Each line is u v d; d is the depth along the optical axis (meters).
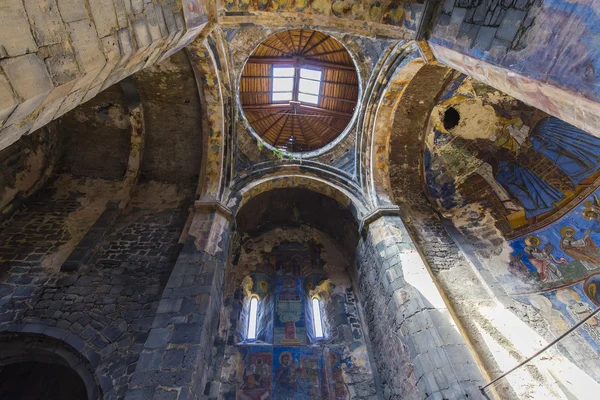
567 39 2.98
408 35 5.64
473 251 7.84
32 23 2.30
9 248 6.48
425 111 8.62
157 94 7.89
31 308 5.57
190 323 5.32
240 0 5.85
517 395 5.12
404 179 9.09
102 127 8.34
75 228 7.12
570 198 7.73
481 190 8.95
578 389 5.32
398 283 6.29
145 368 4.71
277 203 9.78
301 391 6.72
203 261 6.40
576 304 6.74
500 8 3.79
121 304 5.86
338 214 9.37
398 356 5.85
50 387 7.19
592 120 2.87
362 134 8.81
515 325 6.23
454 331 5.35
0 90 2.05
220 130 8.23
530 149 8.36
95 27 2.87
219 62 7.43
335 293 8.67
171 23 4.16
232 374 6.86
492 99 8.23
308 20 6.18
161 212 7.84
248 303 8.57
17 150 7.37
